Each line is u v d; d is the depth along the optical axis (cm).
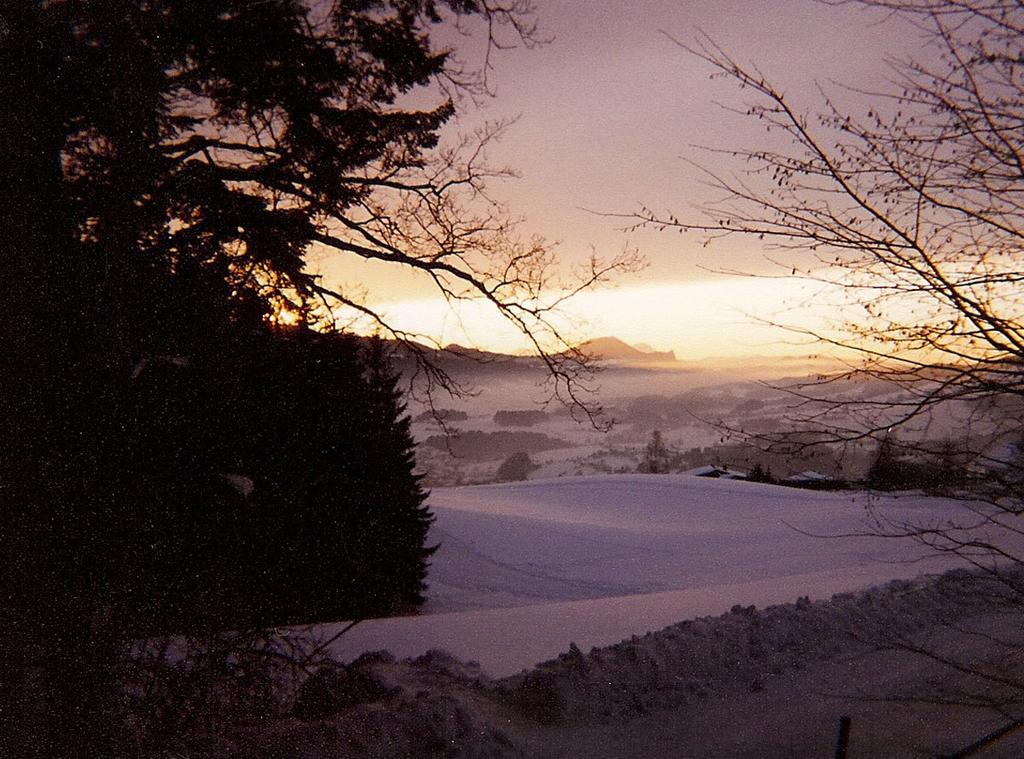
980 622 1074
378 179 878
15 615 550
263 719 677
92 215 669
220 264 783
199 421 763
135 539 626
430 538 3762
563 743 687
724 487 5972
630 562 3506
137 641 625
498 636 1190
